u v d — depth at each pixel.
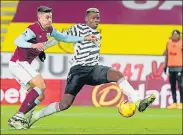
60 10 49.91
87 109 45.81
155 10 49.84
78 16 49.75
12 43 49.72
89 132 26.78
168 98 48.88
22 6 50.12
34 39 27.08
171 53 47.53
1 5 50.03
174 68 47.41
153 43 49.41
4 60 49.50
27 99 27.14
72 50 49.25
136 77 49.25
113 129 29.06
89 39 26.95
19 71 27.23
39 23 27.09
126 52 49.38
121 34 49.62
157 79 49.03
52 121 35.28
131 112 26.41
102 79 27.28
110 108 47.09
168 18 49.66
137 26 49.72
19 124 27.08
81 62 27.41
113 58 49.41
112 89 48.81
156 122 35.47
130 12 49.88
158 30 49.53
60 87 49.06
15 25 49.97
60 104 27.78
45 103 48.94
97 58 27.58
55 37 27.58
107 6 50.03
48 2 50.09
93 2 50.12
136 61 49.31
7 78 49.41
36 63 49.06
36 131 26.56
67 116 39.22
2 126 31.05
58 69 49.19
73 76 27.55
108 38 49.56
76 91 27.89
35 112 27.75
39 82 27.22
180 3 49.75
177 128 31.14
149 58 49.25
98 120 36.41
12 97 49.31
